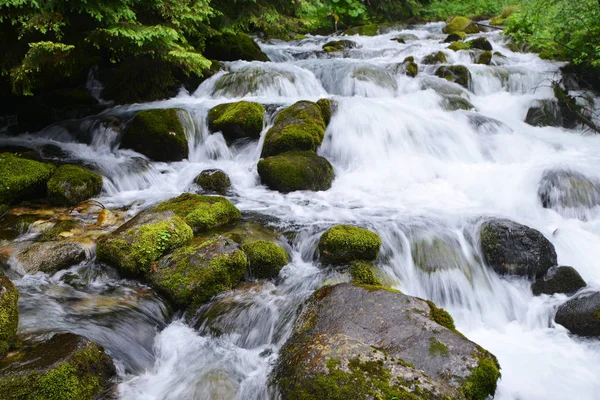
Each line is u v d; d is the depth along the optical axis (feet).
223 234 18.39
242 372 13.01
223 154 28.14
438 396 10.37
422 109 33.47
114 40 27.22
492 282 17.60
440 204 22.93
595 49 35.88
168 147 27.37
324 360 11.19
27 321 12.85
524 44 50.78
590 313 15.24
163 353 13.66
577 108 36.22
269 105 30.32
